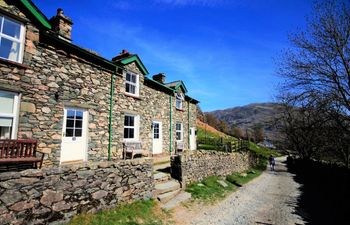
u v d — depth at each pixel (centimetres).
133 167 732
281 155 6481
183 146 1905
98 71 1110
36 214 457
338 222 821
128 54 1345
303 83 1519
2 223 404
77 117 1003
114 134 1173
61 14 1031
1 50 757
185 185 1031
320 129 1647
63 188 516
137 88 1395
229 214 827
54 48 909
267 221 796
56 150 888
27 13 820
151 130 1502
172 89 1750
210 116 6562
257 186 1475
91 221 545
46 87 870
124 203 680
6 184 419
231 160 1752
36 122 828
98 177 607
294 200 1160
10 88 754
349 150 2067
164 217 700
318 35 1430
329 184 1513
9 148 692
